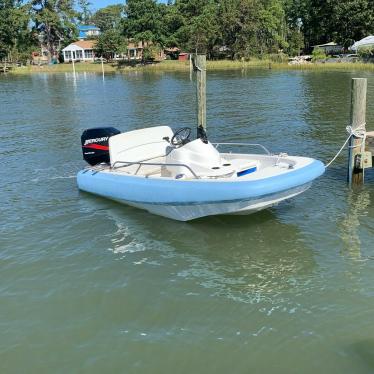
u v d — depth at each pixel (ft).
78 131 62.03
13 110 86.33
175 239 26.45
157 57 288.30
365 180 35.63
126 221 28.96
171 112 77.97
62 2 311.06
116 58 314.14
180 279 22.24
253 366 16.51
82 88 135.33
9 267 23.56
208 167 28.07
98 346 17.72
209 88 118.62
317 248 24.94
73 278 22.43
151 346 17.62
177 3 286.05
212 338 17.95
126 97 104.63
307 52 305.94
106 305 20.25
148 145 34.04
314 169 27.02
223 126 61.62
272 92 102.73
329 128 57.26
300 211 29.81
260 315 19.26
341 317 18.90
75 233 27.45
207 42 260.62
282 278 22.12
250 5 255.09
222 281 22.02
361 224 27.78
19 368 16.76
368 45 200.75
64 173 40.37
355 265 23.03
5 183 37.63
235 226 27.71
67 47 315.17
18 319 19.42
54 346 17.80
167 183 27.61
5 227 28.48
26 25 292.20
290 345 17.43
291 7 311.27
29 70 267.39
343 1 238.27
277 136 53.93
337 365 16.40
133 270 23.11
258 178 25.64
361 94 33.04
